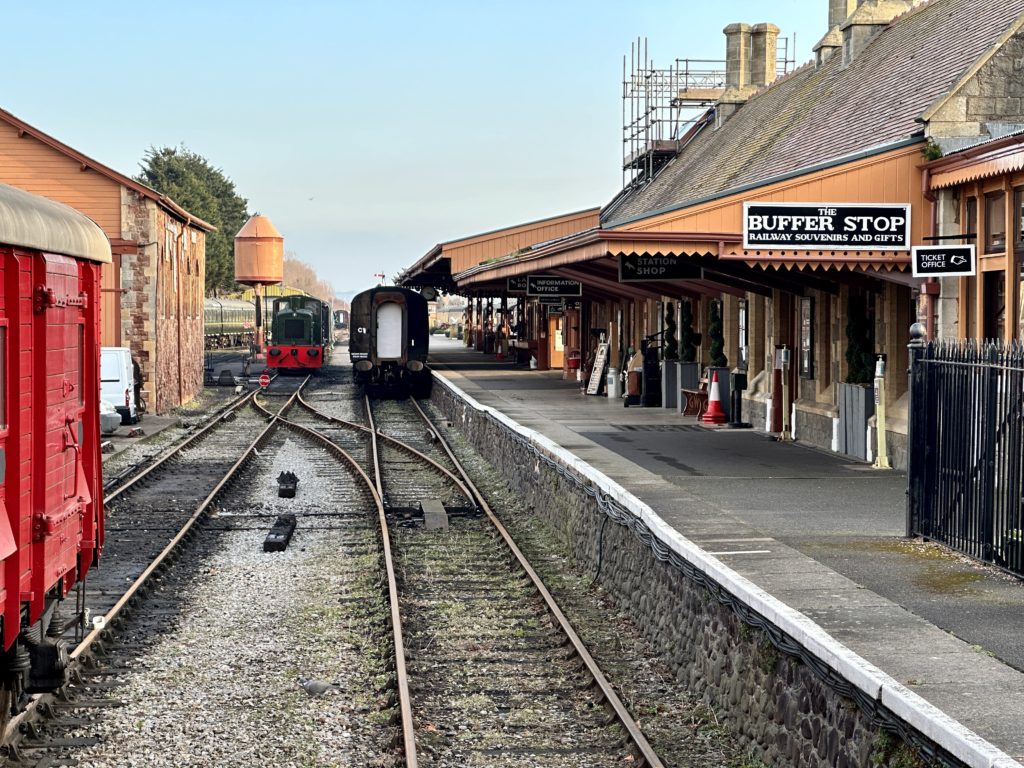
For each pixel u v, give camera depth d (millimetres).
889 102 20188
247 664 10367
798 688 7566
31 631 7914
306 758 8125
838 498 14469
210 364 60281
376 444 26500
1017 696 6629
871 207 16219
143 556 14836
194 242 42594
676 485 15570
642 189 43250
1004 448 10273
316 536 16562
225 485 20625
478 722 8875
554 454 17141
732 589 8734
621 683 9867
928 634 8000
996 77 16156
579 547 14688
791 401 22406
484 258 43156
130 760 8047
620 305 37688
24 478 7086
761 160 25812
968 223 15758
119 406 29812
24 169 32688
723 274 21062
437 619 11930
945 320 16188
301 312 59781
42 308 7320
